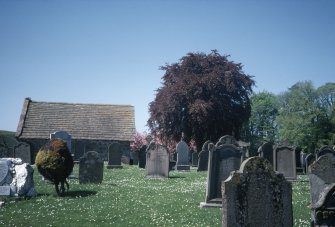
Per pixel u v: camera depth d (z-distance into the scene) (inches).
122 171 976.3
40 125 1515.7
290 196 295.7
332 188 301.3
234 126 1681.8
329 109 2404.0
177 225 369.1
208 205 461.7
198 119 1524.4
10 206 462.3
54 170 522.0
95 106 1654.8
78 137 1509.6
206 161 1010.7
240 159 480.4
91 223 378.0
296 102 2420.0
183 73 1711.4
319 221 300.0
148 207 459.5
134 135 1546.5
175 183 716.0
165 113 1603.1
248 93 1697.8
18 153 1049.5
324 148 828.6
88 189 592.1
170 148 1679.4
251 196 286.5
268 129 3154.5
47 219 394.3
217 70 1642.5
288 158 767.1
